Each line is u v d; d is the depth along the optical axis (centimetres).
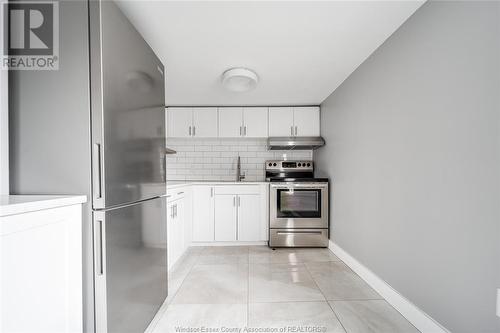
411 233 161
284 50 204
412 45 159
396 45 175
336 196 298
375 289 204
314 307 179
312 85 287
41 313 83
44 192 107
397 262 175
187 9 151
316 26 170
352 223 252
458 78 125
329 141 323
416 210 156
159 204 169
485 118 112
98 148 105
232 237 333
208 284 216
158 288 167
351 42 192
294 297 193
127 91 125
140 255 139
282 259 281
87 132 105
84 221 105
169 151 292
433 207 142
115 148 113
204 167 396
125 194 122
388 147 186
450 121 130
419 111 153
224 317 166
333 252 304
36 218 80
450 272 131
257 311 173
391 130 182
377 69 201
